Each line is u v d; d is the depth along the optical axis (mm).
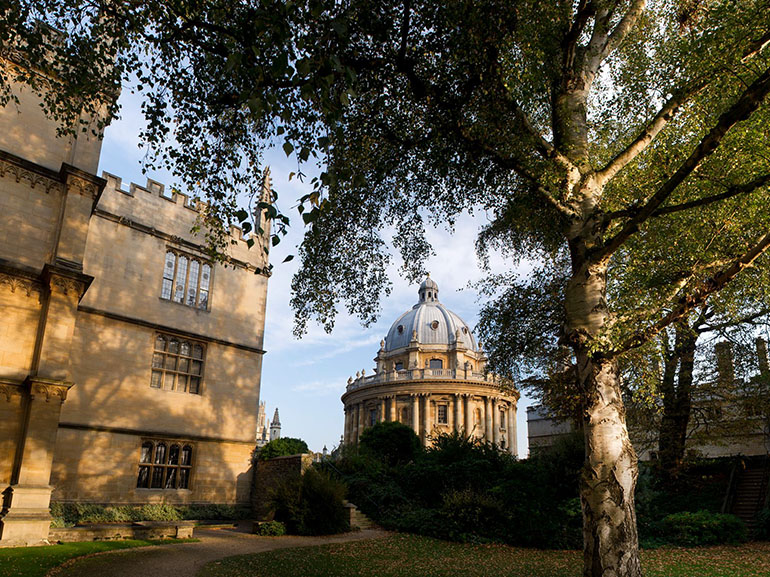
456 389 70938
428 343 83312
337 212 12859
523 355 19500
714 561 15555
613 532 8352
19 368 16109
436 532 19953
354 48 9625
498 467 23984
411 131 11578
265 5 6910
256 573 12219
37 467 15352
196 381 25547
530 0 9359
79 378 21156
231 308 27484
